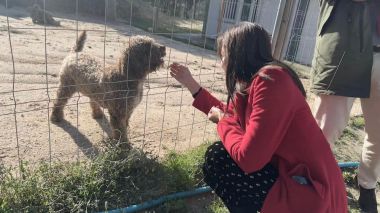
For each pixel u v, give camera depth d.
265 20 8.97
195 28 17.95
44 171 3.21
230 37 2.29
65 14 17.88
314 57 3.57
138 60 4.20
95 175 3.29
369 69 3.26
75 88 4.79
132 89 4.30
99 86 4.43
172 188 3.53
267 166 2.49
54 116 4.83
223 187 2.76
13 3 17.94
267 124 2.12
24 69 6.83
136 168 3.50
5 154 3.83
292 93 2.15
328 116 3.45
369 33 3.18
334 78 3.30
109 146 3.70
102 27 15.32
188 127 5.23
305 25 9.81
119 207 3.16
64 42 9.91
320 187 2.22
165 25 15.62
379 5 3.22
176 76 3.06
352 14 3.19
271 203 2.30
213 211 3.40
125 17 20.53
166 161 3.82
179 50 12.02
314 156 2.24
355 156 5.09
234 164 2.65
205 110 3.04
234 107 2.45
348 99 3.44
